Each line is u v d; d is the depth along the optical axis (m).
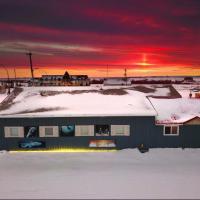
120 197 13.35
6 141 20.14
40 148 20.17
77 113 19.67
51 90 26.28
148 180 15.23
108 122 19.88
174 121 19.84
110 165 17.56
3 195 13.67
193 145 20.22
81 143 20.14
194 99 25.11
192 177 15.60
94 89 26.55
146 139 20.12
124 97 23.97
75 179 15.48
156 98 25.45
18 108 21.56
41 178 15.66
